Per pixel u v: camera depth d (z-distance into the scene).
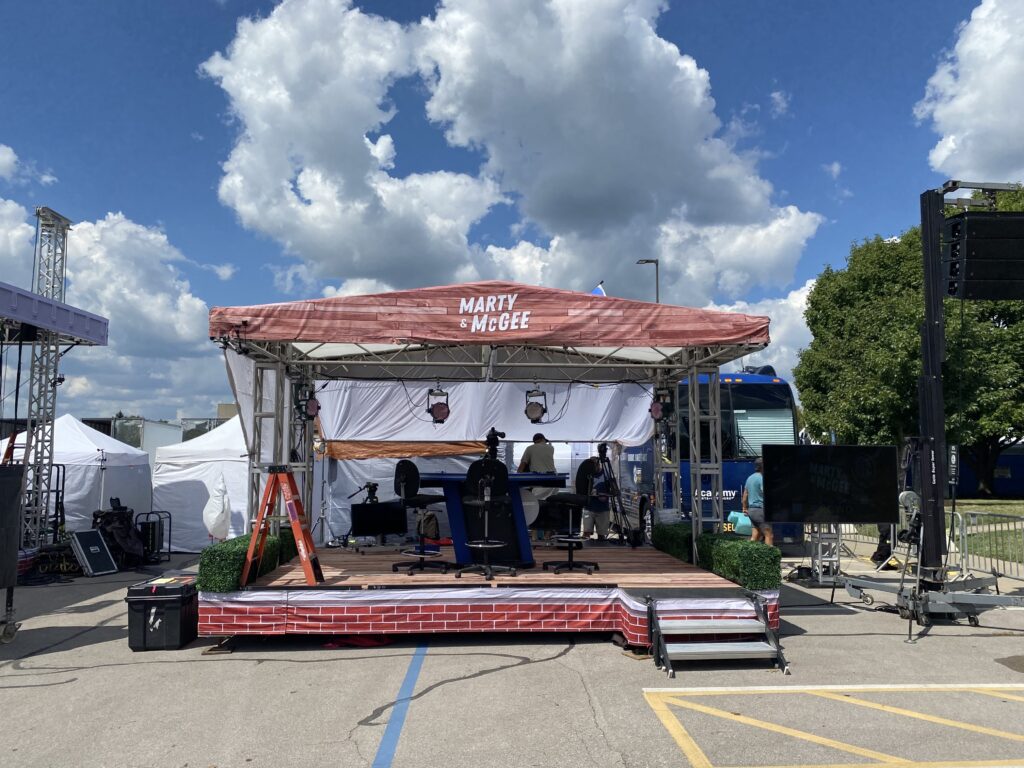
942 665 6.46
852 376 19.56
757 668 6.34
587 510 12.71
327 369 12.49
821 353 25.59
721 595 6.83
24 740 4.81
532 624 7.15
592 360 11.02
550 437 13.21
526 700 5.47
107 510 14.31
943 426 8.50
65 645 7.51
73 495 14.54
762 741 4.64
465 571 8.14
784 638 7.49
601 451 12.40
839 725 4.93
